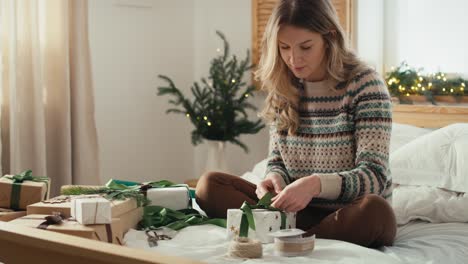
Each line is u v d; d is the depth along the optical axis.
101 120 3.73
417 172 2.44
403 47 3.37
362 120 1.90
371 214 1.75
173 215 2.00
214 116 3.63
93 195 1.97
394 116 3.23
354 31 3.47
